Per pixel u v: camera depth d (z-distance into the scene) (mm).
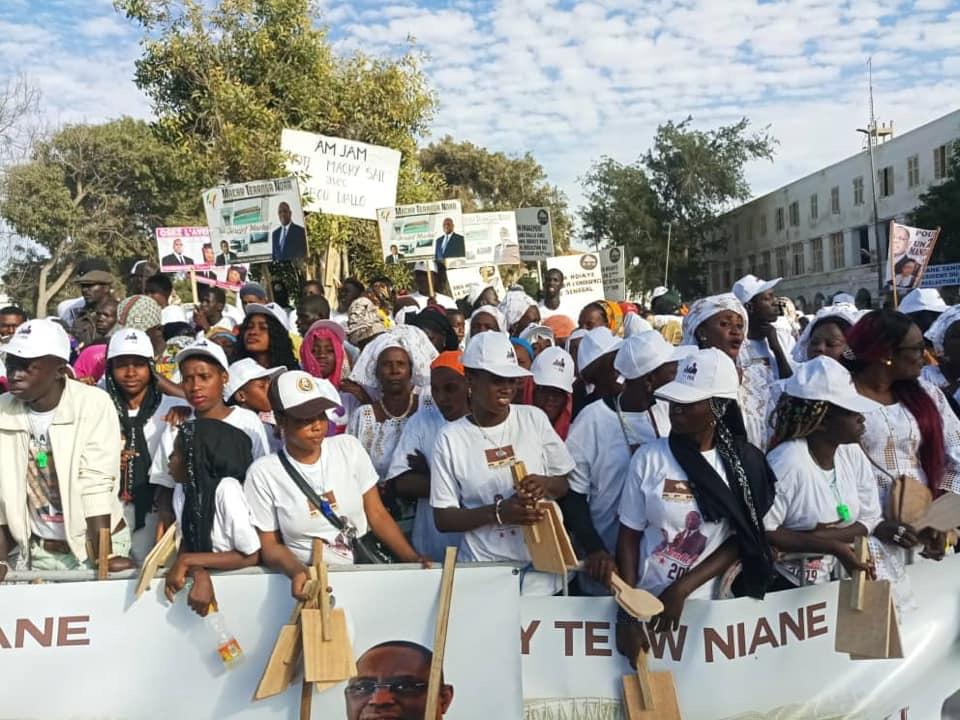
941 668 4094
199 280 13250
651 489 3641
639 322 6344
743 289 5953
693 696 3637
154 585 3559
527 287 34844
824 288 51812
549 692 3676
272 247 9523
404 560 3855
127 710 3531
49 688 3510
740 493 3551
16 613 3498
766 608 3686
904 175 43969
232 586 3545
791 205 55781
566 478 4055
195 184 17969
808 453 3828
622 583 3523
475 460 3875
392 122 19734
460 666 3561
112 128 36094
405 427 4586
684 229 54375
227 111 17531
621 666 3672
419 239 11047
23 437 4156
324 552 3646
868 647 3646
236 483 3688
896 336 4246
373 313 6883
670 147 54188
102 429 4250
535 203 48219
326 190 11117
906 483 4141
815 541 3719
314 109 18516
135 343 4738
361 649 3531
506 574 3572
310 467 3705
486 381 3830
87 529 4176
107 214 36031
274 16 18500
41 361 4035
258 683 3535
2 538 4176
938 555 4176
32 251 37219
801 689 3736
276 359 5805
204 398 4254
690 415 3555
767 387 5426
